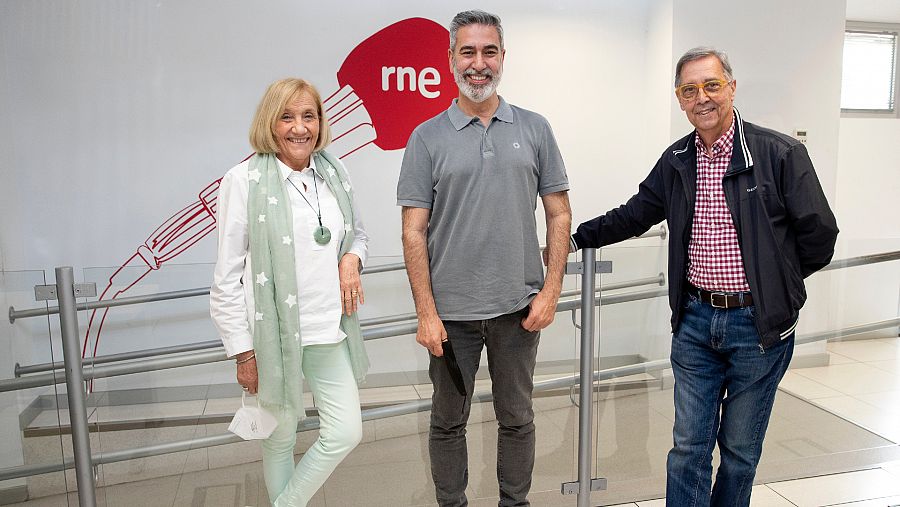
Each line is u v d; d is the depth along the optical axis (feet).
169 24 11.18
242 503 7.18
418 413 7.36
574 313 7.57
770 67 12.76
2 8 10.52
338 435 6.17
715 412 6.55
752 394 6.28
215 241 11.84
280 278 5.58
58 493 6.71
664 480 8.15
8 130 10.70
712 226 6.11
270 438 6.28
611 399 7.80
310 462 6.26
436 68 12.28
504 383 6.67
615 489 8.04
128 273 6.53
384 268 6.96
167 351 6.73
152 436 6.83
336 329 5.92
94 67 11.00
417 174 6.27
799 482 8.59
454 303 6.34
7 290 6.34
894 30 15.92
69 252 11.27
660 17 12.61
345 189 6.10
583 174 13.30
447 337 6.41
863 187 16.02
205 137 11.55
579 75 12.99
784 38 12.75
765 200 5.86
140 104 11.25
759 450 6.53
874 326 8.64
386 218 12.48
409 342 7.21
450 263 6.29
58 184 11.09
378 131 12.20
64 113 10.98
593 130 13.23
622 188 13.53
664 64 12.53
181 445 6.92
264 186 5.60
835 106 13.15
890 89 16.17
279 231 5.57
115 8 10.96
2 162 10.55
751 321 6.05
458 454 6.89
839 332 8.54
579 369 7.66
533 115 6.53
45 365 6.48
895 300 8.63
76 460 6.62
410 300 7.11
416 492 7.49
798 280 6.06
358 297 6.08
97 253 11.39
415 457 7.43
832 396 8.64
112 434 6.72
